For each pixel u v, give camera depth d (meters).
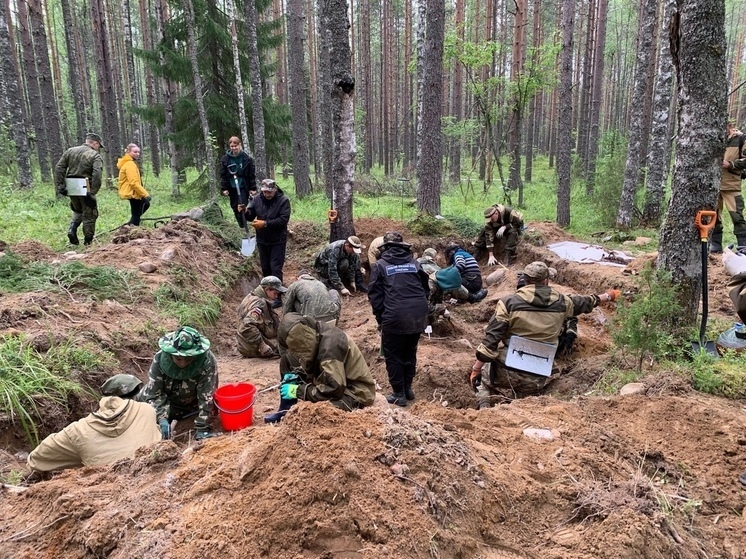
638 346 4.68
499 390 5.23
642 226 12.30
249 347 6.43
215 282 8.16
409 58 29.55
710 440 3.54
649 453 3.34
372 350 6.46
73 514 2.62
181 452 3.07
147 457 2.98
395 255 5.15
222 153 18.30
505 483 2.71
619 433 3.65
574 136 31.78
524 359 5.01
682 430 3.67
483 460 2.88
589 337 6.48
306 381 4.21
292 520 2.21
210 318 7.09
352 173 8.92
